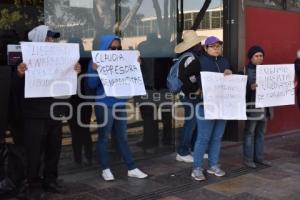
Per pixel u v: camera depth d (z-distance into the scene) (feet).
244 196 16.56
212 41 17.54
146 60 21.15
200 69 17.60
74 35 18.98
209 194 16.75
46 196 15.99
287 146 24.56
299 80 21.49
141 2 21.02
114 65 17.19
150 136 21.52
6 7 17.30
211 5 24.25
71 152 18.89
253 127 19.83
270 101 19.52
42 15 18.15
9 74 14.48
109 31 20.04
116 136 18.33
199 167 18.39
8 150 14.58
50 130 15.74
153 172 19.33
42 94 14.97
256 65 19.07
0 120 14.43
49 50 15.01
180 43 20.72
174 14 22.24
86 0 19.27
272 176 18.95
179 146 21.06
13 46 16.44
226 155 22.40
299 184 17.93
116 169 19.69
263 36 25.91
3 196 15.15
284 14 27.09
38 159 15.43
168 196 16.49
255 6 25.36
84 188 17.17
